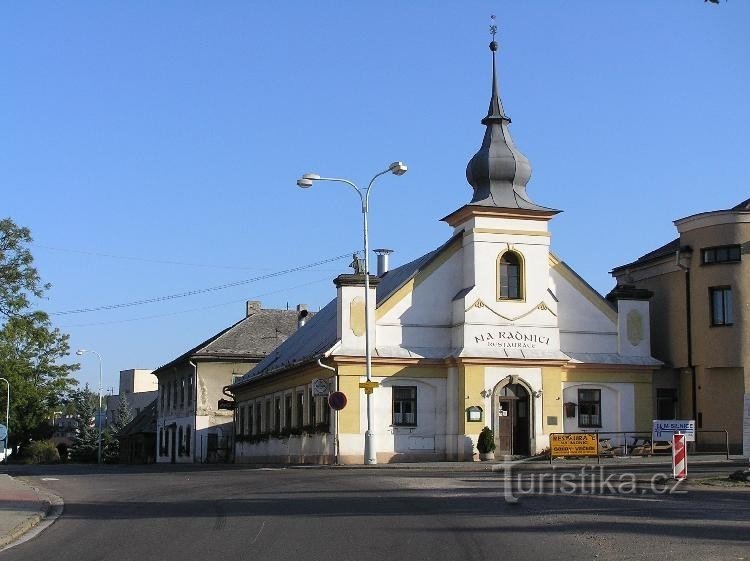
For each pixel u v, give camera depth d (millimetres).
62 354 81812
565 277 44719
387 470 34531
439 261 43312
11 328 74812
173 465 57750
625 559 12586
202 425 68438
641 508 18516
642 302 45250
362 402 41219
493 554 13148
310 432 45156
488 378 41531
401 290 42688
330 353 41156
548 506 19047
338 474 31516
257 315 73375
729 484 24141
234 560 13000
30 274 64938
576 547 13664
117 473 38812
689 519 16656
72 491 26688
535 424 41781
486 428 40750
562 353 42531
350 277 41844
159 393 83000
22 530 17172
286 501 20844
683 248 44000
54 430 106000
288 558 13055
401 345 42375
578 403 43781
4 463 78938
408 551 13492
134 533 16250
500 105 44688
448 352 42625
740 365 41875
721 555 12773
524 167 43562
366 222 38312
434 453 41719
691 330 43844
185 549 14141
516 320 42281
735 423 42031
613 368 44062
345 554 13312
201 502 21438
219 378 69125
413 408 41938
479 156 43688
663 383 45156
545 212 42875
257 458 56125
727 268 42531
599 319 44750
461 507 19000
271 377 53031
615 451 41094
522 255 42750
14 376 78875
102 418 83125
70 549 14688
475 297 41938
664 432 38094
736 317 42125
